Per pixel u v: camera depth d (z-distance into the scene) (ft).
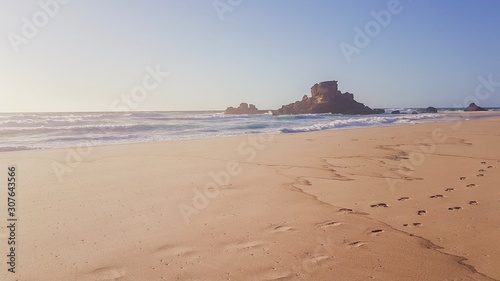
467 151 33.73
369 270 10.50
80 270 10.59
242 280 9.95
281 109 189.57
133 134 60.34
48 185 21.65
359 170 25.88
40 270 10.57
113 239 13.07
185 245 12.50
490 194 18.53
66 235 13.47
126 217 15.65
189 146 40.96
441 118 103.76
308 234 13.51
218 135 57.52
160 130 69.82
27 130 61.41
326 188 20.76
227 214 16.05
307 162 29.37
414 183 21.49
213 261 11.19
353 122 86.58
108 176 24.31
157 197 18.95
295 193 19.70
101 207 17.16
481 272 10.25
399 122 87.20
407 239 12.85
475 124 71.51
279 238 13.12
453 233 13.30
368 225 14.42
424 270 10.44
